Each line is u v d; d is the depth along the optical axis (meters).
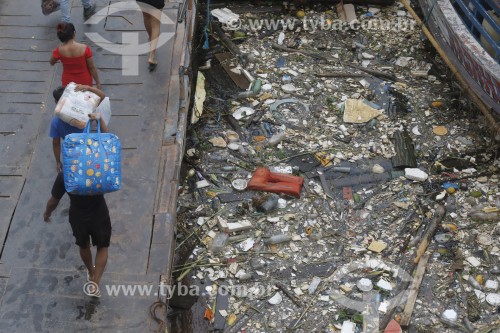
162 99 7.39
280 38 10.05
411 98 9.10
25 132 6.93
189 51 8.34
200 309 6.55
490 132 8.52
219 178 7.91
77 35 8.20
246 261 6.98
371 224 7.40
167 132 7.02
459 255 7.07
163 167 6.65
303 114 8.78
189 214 7.45
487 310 6.57
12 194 6.33
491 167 8.12
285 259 7.00
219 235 7.19
